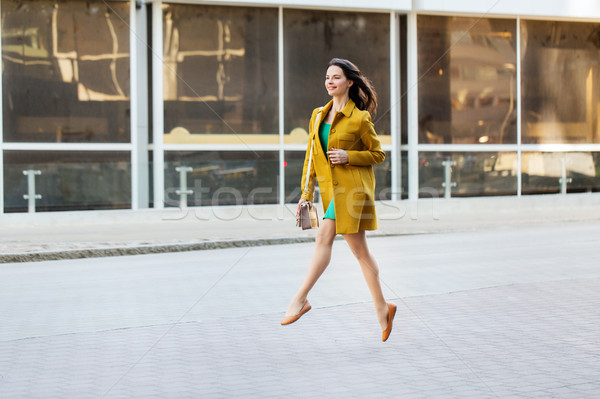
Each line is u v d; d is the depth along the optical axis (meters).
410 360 6.02
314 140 6.51
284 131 18.91
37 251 13.09
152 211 17.86
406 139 19.84
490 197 20.14
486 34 20.22
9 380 5.60
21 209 17.30
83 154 17.88
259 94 18.75
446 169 19.89
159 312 8.15
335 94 6.44
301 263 12.02
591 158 21.12
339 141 6.33
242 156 18.66
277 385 5.40
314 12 19.03
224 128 18.53
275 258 12.72
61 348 6.59
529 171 20.64
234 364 5.98
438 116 19.94
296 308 6.55
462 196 19.98
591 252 12.45
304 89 19.05
